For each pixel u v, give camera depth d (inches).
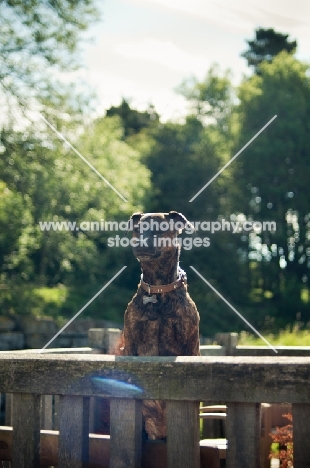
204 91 1429.6
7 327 743.7
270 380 121.7
